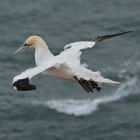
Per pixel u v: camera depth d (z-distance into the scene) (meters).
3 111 46.22
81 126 44.25
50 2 66.62
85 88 12.66
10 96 48.56
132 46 57.66
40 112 46.12
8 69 52.78
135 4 67.00
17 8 65.00
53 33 60.38
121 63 53.78
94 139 42.81
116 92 48.75
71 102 47.47
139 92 48.62
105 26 61.97
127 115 45.56
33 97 48.31
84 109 46.38
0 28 60.97
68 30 61.16
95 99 47.72
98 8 66.00
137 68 52.66
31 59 54.00
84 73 12.81
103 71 52.31
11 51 55.81
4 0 66.69
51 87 49.97
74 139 42.81
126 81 50.53
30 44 13.96
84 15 64.38
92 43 14.03
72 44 14.09
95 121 44.91
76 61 13.32
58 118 45.44
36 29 61.25
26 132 43.78
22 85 11.92
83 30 61.09
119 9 65.81
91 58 54.53
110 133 43.53
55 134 43.34
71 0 67.25
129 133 43.50
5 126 44.69
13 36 59.19
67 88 49.81
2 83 50.56
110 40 58.28
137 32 60.53
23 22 62.59
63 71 12.92
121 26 61.91
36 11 64.69
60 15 64.38
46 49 13.84
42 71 12.52
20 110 46.34
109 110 46.38
